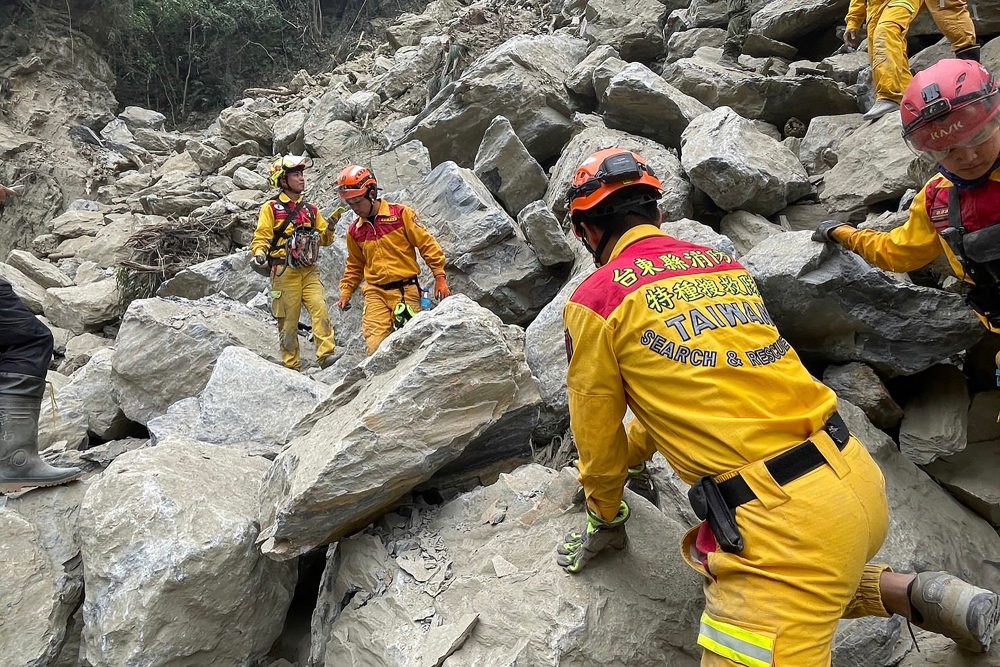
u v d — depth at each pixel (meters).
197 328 5.04
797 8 6.33
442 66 10.68
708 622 1.77
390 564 2.66
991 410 3.10
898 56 4.56
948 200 2.16
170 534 2.70
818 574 1.64
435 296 4.89
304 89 15.21
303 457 2.73
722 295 1.90
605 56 7.27
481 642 2.24
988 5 4.84
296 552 2.61
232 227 9.02
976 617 1.85
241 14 20.28
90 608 2.68
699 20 7.95
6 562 2.96
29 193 13.75
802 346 3.41
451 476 3.18
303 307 6.35
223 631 2.73
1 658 2.75
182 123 19.95
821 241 2.84
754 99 6.04
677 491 2.89
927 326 3.00
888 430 3.31
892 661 2.45
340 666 2.47
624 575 2.32
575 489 2.65
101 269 9.73
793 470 1.69
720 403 1.75
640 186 2.07
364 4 21.86
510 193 6.13
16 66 15.18
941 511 2.90
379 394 2.75
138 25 18.28
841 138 5.23
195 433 4.02
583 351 1.91
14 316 3.11
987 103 1.90
